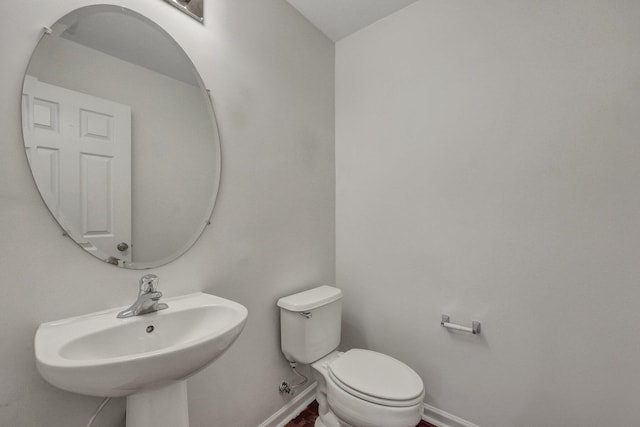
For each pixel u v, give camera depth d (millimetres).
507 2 1345
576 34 1183
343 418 1241
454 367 1491
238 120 1341
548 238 1245
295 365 1585
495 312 1372
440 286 1545
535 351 1270
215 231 1244
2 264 741
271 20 1516
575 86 1186
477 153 1428
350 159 1936
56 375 610
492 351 1377
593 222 1151
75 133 866
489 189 1394
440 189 1547
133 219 991
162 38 1073
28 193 783
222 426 1251
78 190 869
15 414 759
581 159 1175
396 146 1716
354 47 1909
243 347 1346
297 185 1681
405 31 1679
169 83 1094
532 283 1280
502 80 1355
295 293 1646
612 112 1115
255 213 1422
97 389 643
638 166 1072
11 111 758
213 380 1217
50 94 821
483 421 1400
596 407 1141
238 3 1346
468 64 1455
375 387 1174
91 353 769
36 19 796
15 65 764
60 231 836
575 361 1185
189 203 1149
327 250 1924
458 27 1487
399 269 1701
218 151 1247
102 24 928
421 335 1611
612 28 1115
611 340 1116
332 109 1979
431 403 1567
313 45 1812
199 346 724
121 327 844
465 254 1463
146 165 1028
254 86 1419
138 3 1003
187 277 1141
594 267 1148
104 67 931
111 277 938
